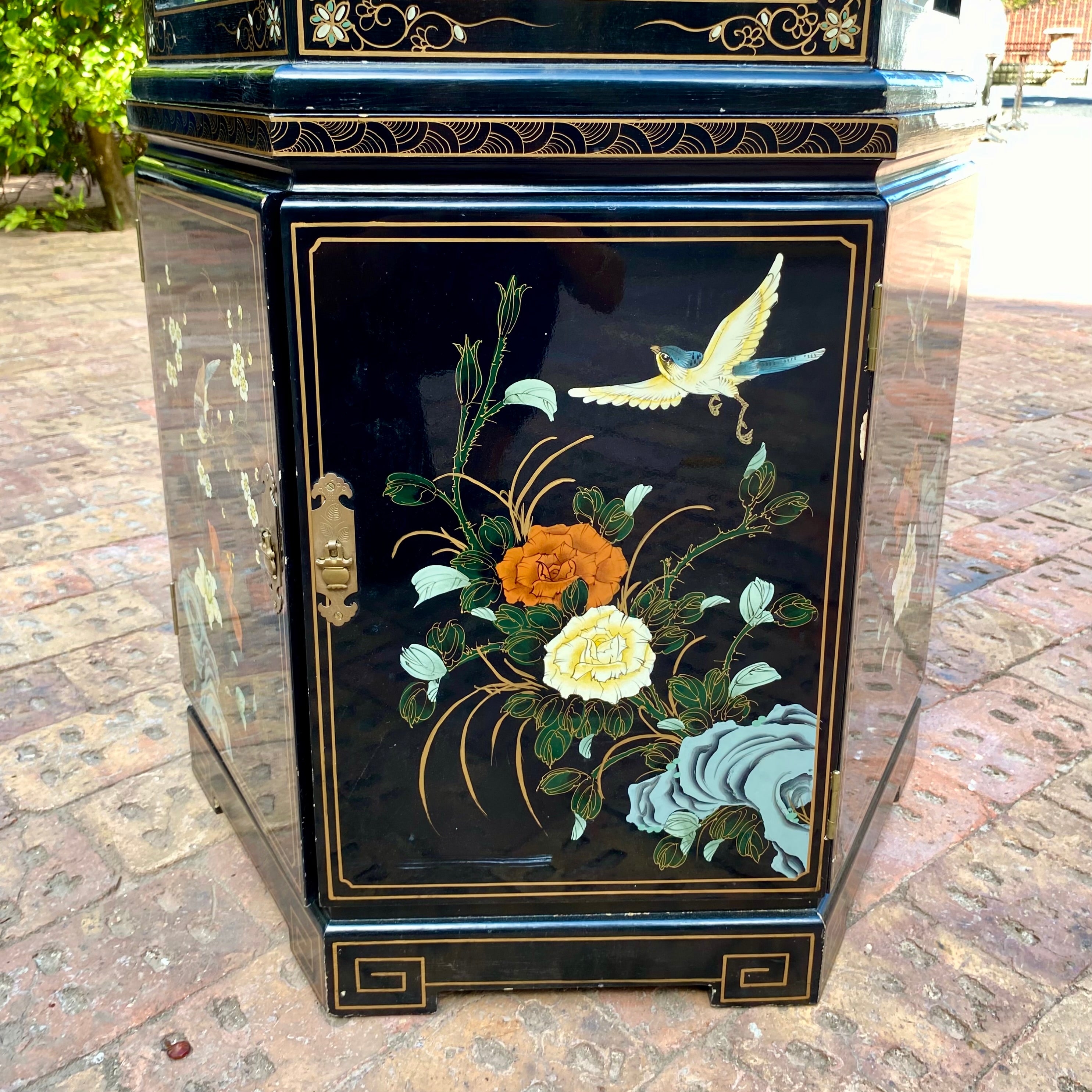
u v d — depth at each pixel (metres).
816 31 1.37
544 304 1.44
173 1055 1.70
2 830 2.22
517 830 1.70
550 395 1.48
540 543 1.55
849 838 1.85
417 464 1.50
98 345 5.81
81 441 4.45
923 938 1.96
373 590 1.55
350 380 1.46
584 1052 1.71
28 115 8.07
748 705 1.65
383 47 1.33
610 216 1.40
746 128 1.37
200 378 1.82
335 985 1.75
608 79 1.34
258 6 1.40
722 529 1.56
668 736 1.66
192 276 1.77
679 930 1.75
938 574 3.42
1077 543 3.67
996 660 2.94
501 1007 1.80
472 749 1.65
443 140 1.35
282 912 1.94
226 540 1.84
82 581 3.30
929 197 1.65
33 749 2.49
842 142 1.38
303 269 1.40
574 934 1.75
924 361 1.82
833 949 1.84
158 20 1.92
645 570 1.57
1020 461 4.39
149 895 2.05
